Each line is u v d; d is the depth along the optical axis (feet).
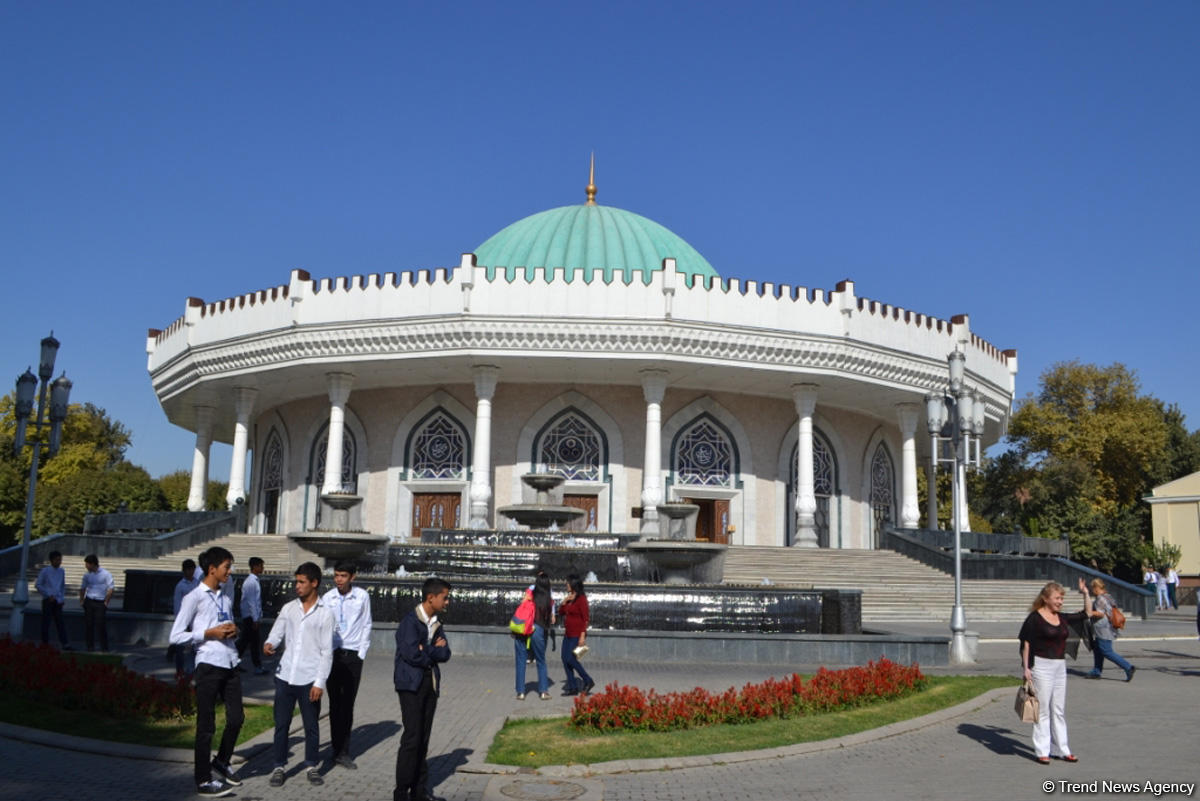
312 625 23.56
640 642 46.06
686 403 107.76
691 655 45.73
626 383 106.63
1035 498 160.15
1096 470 165.37
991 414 118.83
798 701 32.45
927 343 105.81
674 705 29.71
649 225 122.72
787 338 95.66
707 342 93.81
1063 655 26.86
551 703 34.09
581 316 92.73
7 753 25.09
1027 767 25.81
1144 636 67.72
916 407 111.14
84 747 25.61
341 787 22.93
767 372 97.55
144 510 148.56
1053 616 26.99
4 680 32.19
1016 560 88.69
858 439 117.80
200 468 120.57
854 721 31.17
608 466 105.60
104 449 199.82
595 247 114.11
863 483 117.60
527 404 106.83
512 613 50.72
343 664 24.70
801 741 28.19
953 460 50.80
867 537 116.57
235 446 108.06
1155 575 112.57
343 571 25.75
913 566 90.84
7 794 21.16
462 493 106.01
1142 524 171.83
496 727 29.53
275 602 53.11
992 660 49.70
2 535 138.10
